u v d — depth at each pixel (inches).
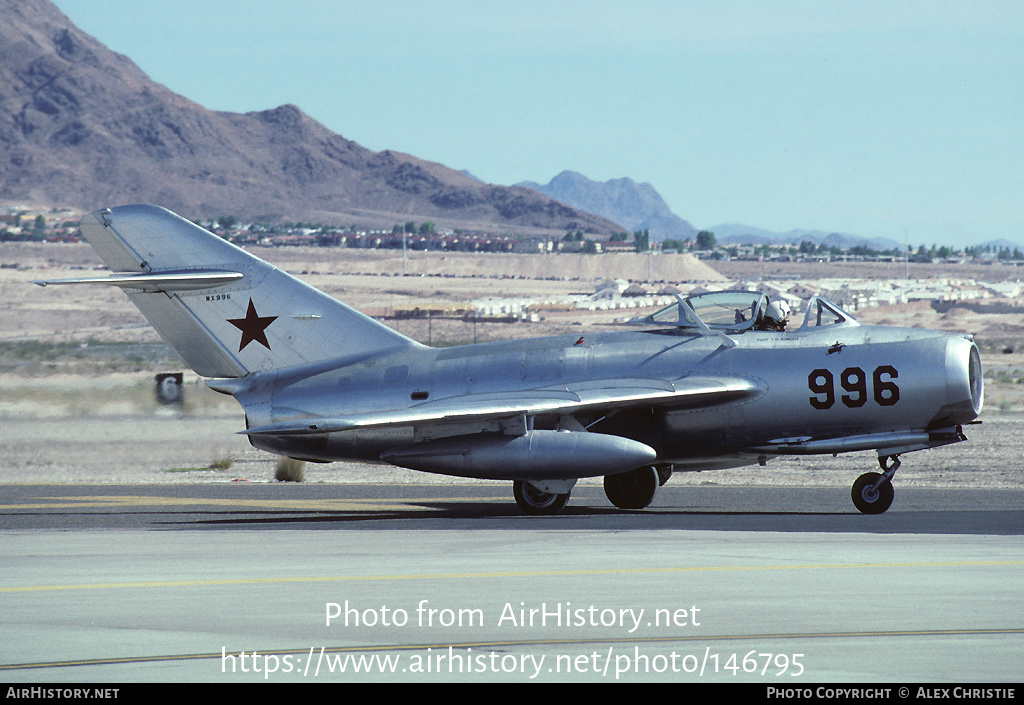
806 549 1563.7
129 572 1401.3
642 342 2396.7
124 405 5014.8
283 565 1454.2
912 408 2194.9
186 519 2191.2
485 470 2253.9
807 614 1093.1
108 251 2551.7
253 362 2551.7
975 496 2539.4
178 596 1221.7
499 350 2452.0
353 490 2915.8
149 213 2527.1
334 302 2534.5
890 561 1434.5
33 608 1159.0
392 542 1712.6
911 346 2218.3
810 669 891.4
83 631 1045.8
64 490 2930.6
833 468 3459.6
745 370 2290.8
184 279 2477.9
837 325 2315.5
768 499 2544.3
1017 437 4306.1
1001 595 1187.9
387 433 2400.3
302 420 2230.6
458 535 1811.0
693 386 2252.7
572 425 2326.5
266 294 2532.0
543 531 1862.7
